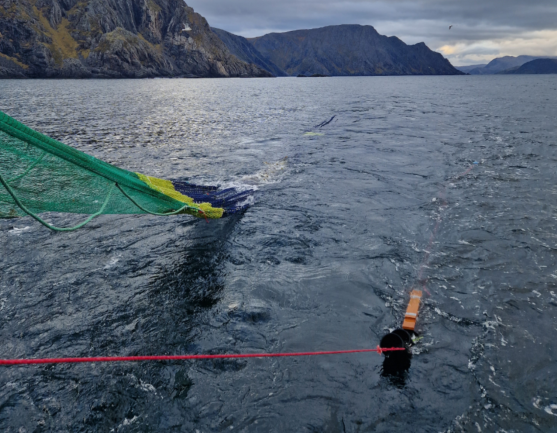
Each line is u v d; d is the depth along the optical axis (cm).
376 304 835
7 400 605
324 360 682
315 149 2366
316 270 969
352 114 4356
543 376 640
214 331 757
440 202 1402
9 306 825
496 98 6612
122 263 1009
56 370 664
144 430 561
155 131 3042
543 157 1997
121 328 767
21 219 1245
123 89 10362
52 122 3434
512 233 1144
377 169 1856
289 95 8419
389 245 1088
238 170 1888
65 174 721
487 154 2097
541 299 841
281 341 730
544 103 5391
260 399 606
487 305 823
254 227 1219
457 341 722
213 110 4866
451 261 998
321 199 1457
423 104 5591
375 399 603
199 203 1212
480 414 575
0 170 620
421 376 645
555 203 1361
